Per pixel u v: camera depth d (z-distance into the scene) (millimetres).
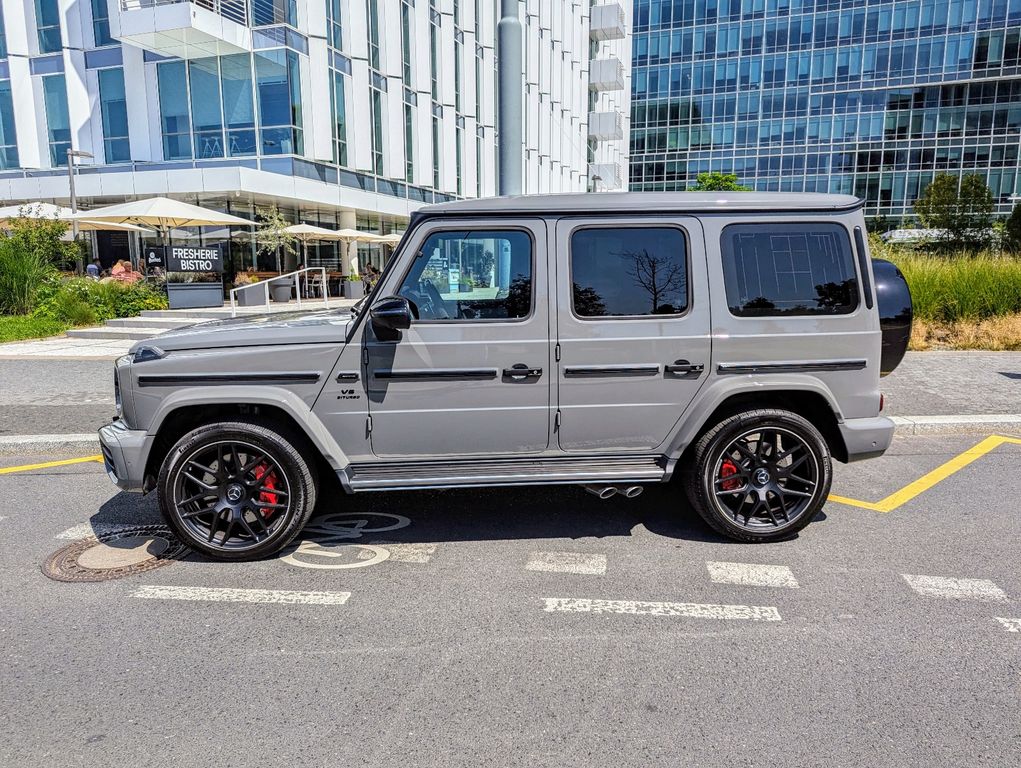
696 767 2311
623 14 49406
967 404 7539
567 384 3957
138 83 23359
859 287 4062
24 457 6324
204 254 16828
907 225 51531
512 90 8055
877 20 64500
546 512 4797
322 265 26438
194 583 3734
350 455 3939
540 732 2500
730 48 70312
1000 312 12477
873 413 4172
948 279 12852
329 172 24219
